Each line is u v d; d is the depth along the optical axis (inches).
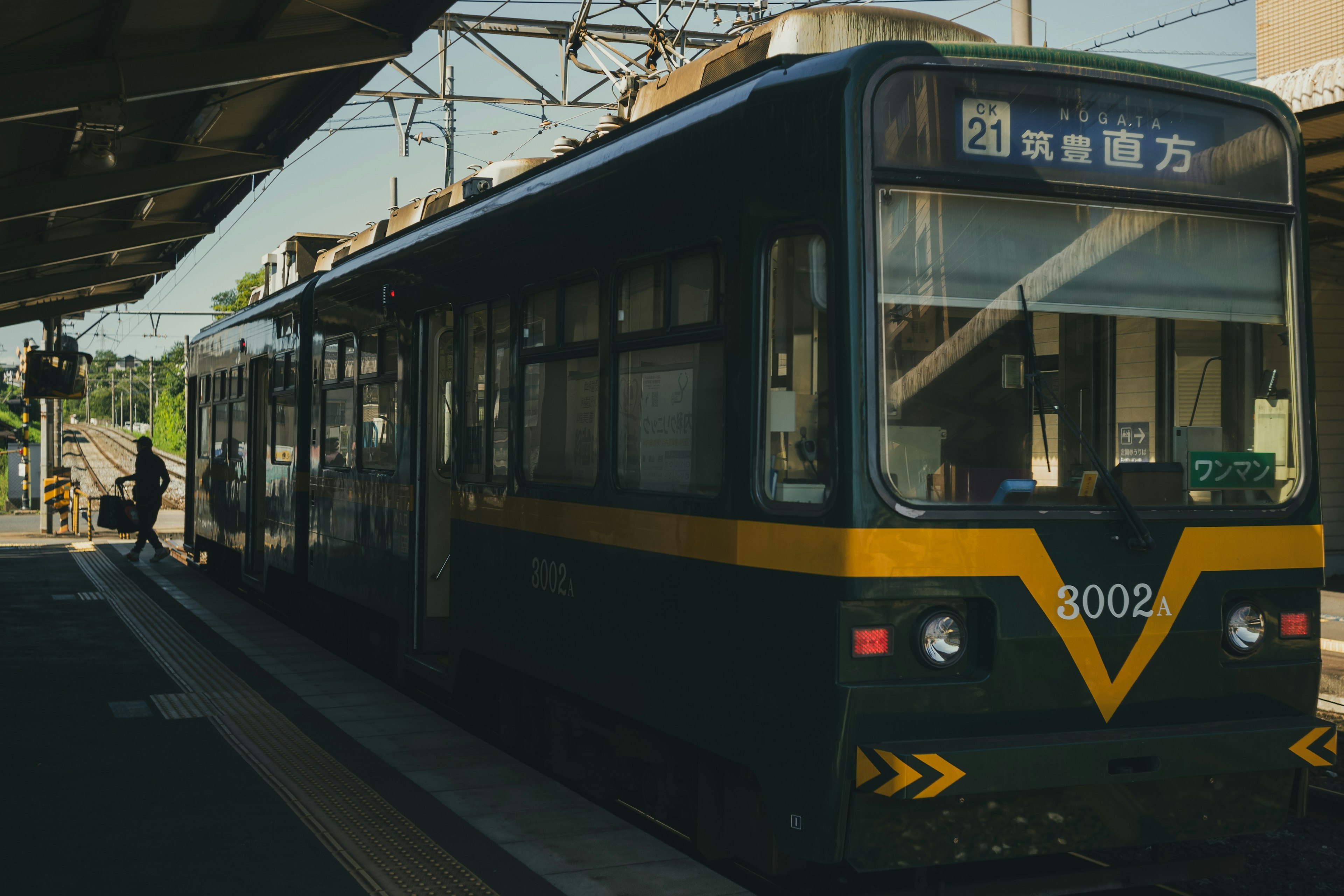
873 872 193.6
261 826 208.4
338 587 375.2
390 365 331.6
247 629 448.8
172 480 1800.0
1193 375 177.9
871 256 157.2
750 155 173.2
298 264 591.2
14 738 273.4
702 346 183.2
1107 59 173.2
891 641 155.6
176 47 379.9
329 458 391.2
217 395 614.5
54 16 330.6
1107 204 173.5
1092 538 165.5
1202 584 172.7
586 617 213.6
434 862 190.1
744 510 170.6
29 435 1216.8
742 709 170.6
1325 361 631.2
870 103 158.9
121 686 335.9
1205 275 179.6
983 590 158.9
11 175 492.1
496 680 296.5
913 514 156.1
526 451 241.8
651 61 463.2
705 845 193.2
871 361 156.2
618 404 206.7
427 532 310.5
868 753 151.4
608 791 238.8
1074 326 170.4
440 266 293.1
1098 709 165.8
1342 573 633.0
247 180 568.4
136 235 586.6
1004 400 165.0
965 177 163.0
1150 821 168.9
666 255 192.9
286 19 385.7
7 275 671.1
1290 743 171.2
